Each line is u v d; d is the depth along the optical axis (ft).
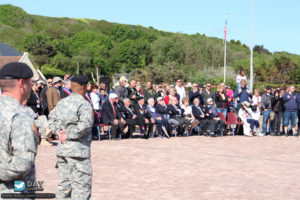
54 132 14.37
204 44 202.49
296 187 21.99
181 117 46.21
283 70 189.26
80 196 13.80
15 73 8.61
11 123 8.20
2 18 429.38
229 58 208.03
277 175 25.22
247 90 48.78
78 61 292.20
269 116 48.75
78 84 14.42
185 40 208.64
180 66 171.63
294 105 47.29
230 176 24.64
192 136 46.01
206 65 181.78
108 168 26.23
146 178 23.62
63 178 14.32
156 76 150.92
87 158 14.01
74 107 13.79
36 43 327.06
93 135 41.88
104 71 314.96
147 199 19.02
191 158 30.68
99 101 42.16
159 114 44.09
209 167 27.40
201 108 46.91
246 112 48.01
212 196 19.75
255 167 27.81
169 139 42.63
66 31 452.76
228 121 48.21
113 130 40.16
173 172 25.48
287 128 47.75
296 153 35.01
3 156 8.20
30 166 8.28
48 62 307.78
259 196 19.92
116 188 21.11
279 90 48.57
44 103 37.76
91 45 347.56
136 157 30.48
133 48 319.47
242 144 40.19
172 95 47.65
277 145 39.96
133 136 45.09
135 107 42.86
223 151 35.14
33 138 8.44
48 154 30.27
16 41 366.43
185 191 20.67
